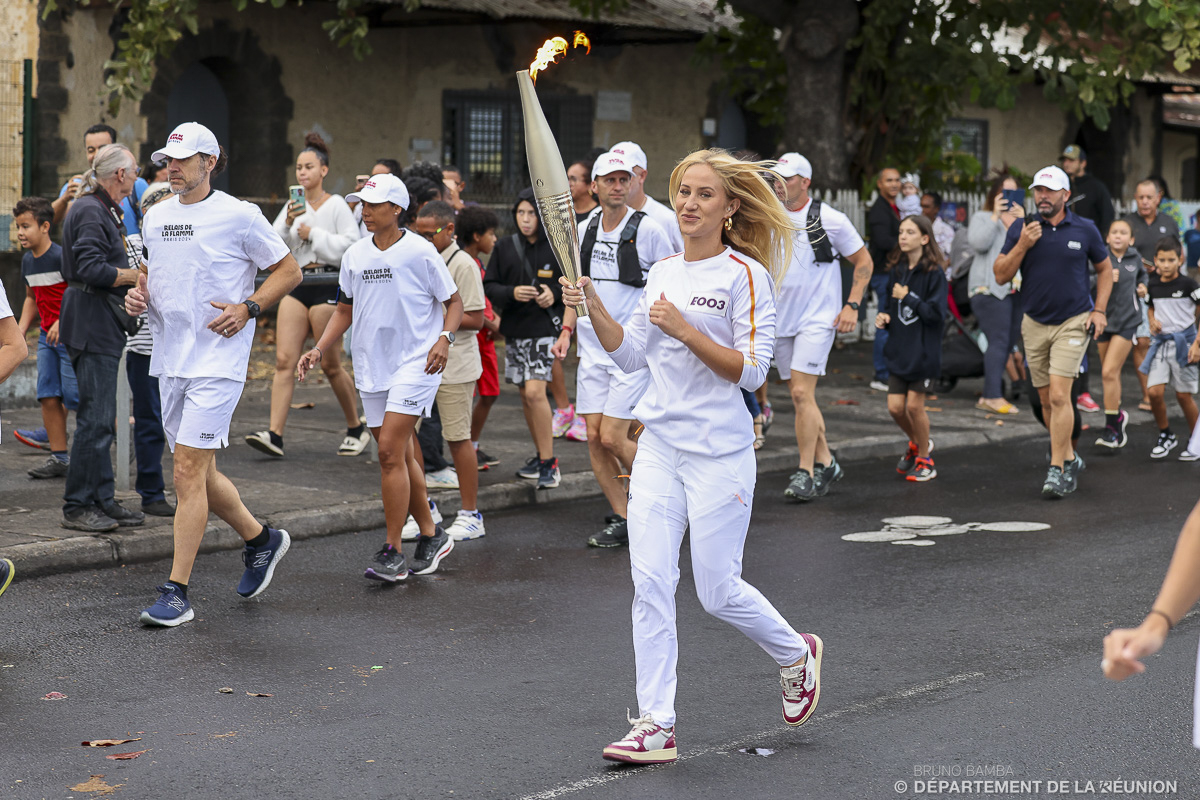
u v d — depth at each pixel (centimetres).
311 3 1808
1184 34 1400
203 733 457
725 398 434
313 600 640
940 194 1855
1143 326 1137
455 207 1078
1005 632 582
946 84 1667
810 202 870
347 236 948
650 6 1938
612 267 741
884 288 1505
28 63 1585
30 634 576
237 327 592
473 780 414
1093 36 1596
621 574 696
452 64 1952
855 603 635
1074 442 935
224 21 1725
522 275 869
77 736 454
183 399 606
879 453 1094
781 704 489
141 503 789
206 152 594
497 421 1161
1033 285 912
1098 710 476
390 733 458
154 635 578
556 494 898
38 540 692
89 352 712
